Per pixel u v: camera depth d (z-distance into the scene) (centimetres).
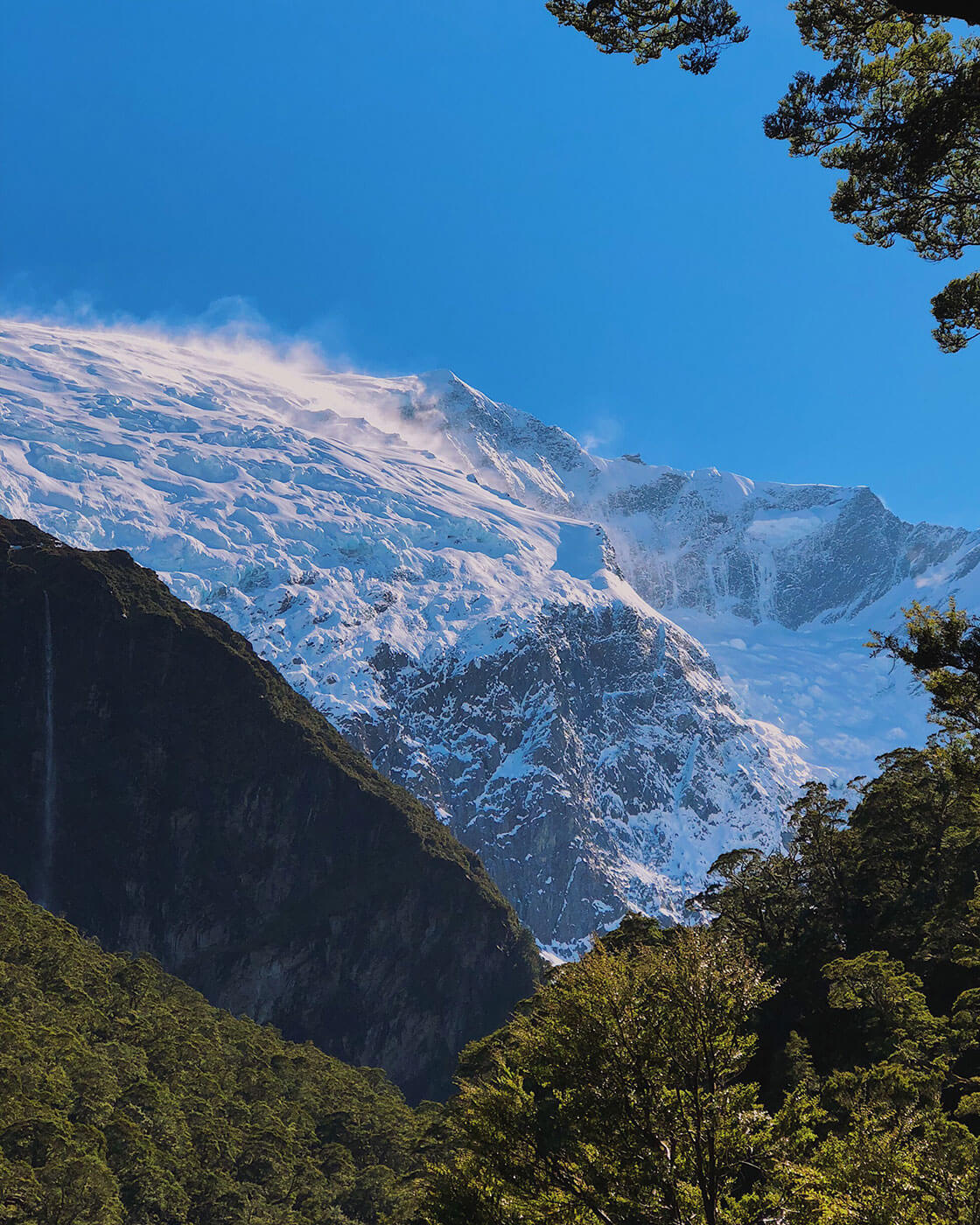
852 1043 7419
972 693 2898
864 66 2473
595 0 2312
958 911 8100
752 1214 2716
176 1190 10969
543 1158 2827
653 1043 2777
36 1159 9812
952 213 2636
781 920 10406
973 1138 3322
